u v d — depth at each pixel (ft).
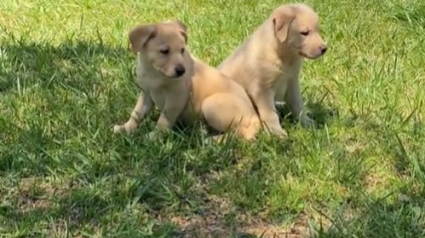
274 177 9.37
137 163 9.48
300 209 8.98
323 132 10.11
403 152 9.70
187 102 9.89
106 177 9.30
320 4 13.85
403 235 8.50
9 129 10.02
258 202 9.05
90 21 13.35
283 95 10.34
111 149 9.70
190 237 8.64
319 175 9.36
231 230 8.71
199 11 13.80
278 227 8.79
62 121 10.18
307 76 11.58
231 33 12.85
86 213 8.79
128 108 10.55
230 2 14.20
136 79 10.77
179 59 9.52
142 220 8.77
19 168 9.43
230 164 9.62
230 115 9.86
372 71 11.71
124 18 13.42
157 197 9.05
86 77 11.29
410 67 11.98
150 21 13.41
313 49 9.84
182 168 9.45
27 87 10.93
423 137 10.10
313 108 10.80
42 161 9.50
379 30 13.17
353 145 10.05
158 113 10.29
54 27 13.07
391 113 10.61
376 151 9.84
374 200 9.05
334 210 8.96
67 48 12.11
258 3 14.15
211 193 9.18
